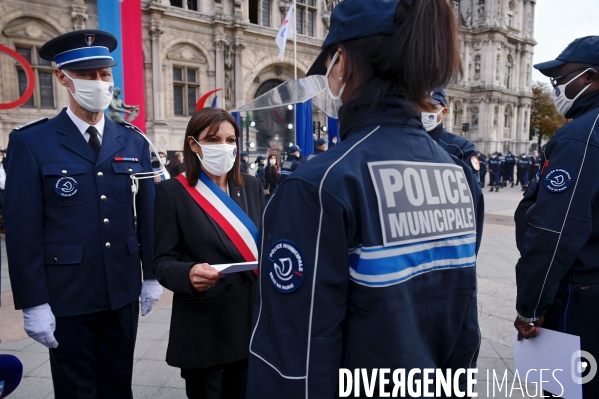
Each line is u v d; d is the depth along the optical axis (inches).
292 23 791.7
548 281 67.9
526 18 1375.5
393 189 39.3
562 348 70.1
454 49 40.2
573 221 65.6
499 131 1312.7
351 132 43.6
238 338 82.8
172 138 679.1
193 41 687.1
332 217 36.6
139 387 117.6
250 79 752.3
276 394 38.2
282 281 38.6
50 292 81.2
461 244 45.1
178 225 83.7
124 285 88.6
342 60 43.3
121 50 489.7
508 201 600.7
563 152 68.1
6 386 65.2
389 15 39.6
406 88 42.6
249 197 93.6
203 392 84.2
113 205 87.3
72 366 83.7
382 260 37.4
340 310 37.9
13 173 79.4
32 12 529.7
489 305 175.8
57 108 560.4
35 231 78.7
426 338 42.5
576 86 77.0
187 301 81.4
